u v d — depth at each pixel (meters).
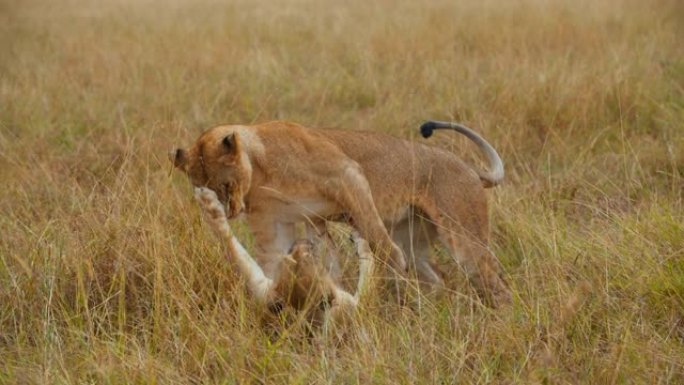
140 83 18.23
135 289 9.40
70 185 12.37
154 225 9.74
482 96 16.47
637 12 23.83
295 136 9.65
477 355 8.04
